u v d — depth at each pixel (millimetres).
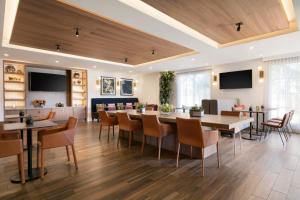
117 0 2621
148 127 3678
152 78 10406
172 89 9422
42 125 2896
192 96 8617
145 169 3045
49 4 2908
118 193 2305
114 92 10141
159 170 3002
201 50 5215
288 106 5930
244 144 4551
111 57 6836
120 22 3514
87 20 3514
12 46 5074
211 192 2318
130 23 3367
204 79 8188
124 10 2875
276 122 5074
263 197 2197
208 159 3506
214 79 7770
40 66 7836
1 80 6652
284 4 2969
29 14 3250
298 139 5016
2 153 2367
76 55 6488
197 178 2707
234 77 7117
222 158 3551
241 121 3096
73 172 2928
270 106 6242
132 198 2195
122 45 5242
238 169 3021
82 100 9227
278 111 6109
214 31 4094
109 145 4492
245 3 2900
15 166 3203
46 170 2996
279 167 3088
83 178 2719
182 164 3260
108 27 3885
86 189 2404
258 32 4133
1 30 3703
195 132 2842
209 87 8008
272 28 3898
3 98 6695
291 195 2234
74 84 8859
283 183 2535
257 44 4668
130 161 3412
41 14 3252
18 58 6445
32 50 5469
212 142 2977
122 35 4406
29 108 7137
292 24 3729
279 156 3631
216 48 5004
